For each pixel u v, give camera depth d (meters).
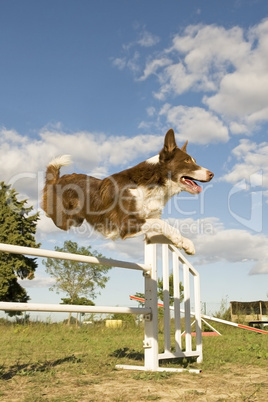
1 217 25.06
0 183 25.39
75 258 5.00
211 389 4.55
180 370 5.84
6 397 4.04
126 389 4.50
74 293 25.94
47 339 11.55
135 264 5.91
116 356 7.49
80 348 9.12
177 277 6.80
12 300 25.03
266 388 4.59
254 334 13.80
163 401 3.94
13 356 7.57
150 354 5.93
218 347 9.43
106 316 19.05
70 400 3.89
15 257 24.73
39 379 4.94
